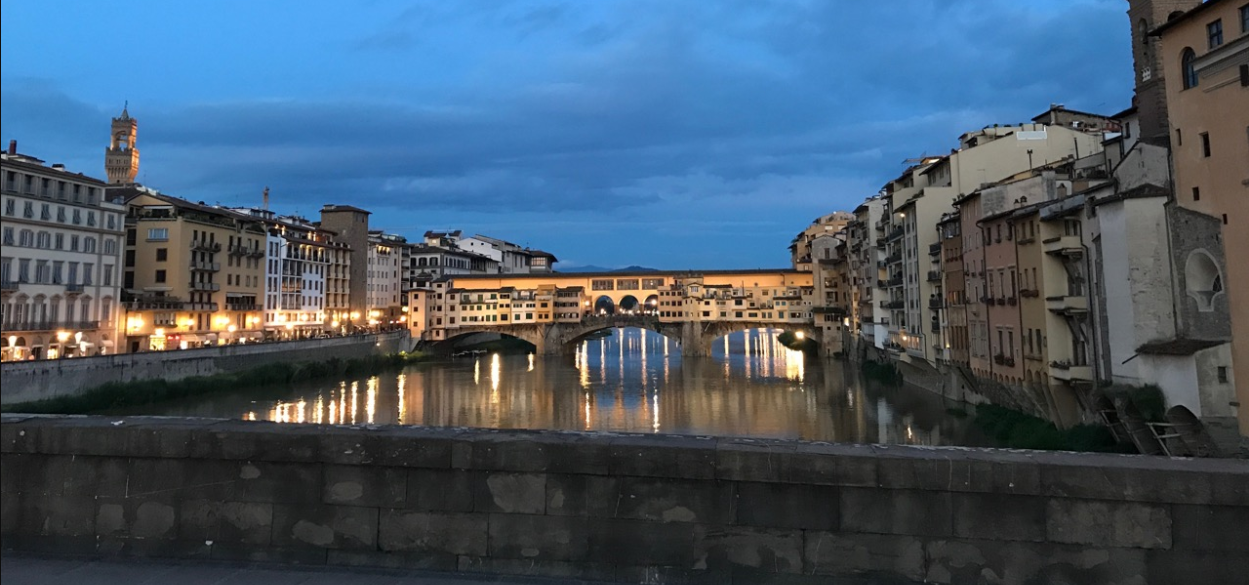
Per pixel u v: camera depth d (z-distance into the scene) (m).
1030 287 42.19
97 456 7.80
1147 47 37.25
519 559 7.13
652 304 168.50
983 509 6.59
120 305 82.75
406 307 156.12
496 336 182.62
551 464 7.16
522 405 82.06
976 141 66.69
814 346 139.12
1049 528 6.50
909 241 69.25
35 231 71.50
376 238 162.25
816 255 132.25
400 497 7.36
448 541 7.24
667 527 6.96
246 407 74.81
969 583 6.56
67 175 76.06
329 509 7.43
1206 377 28.23
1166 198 30.75
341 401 82.75
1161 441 30.27
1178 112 29.80
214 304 98.44
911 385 75.88
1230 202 27.06
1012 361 45.28
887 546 6.68
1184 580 6.30
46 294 72.44
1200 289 28.89
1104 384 34.88
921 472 6.66
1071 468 6.51
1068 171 48.41
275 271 115.62
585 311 165.88
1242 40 25.88
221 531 7.54
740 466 6.88
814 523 6.79
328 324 132.75
